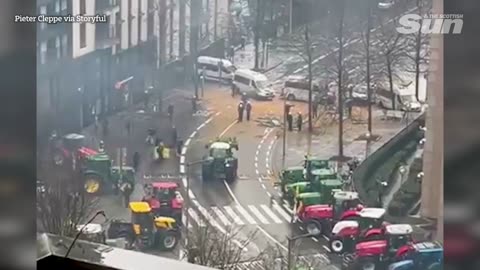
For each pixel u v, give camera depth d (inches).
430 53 48.0
